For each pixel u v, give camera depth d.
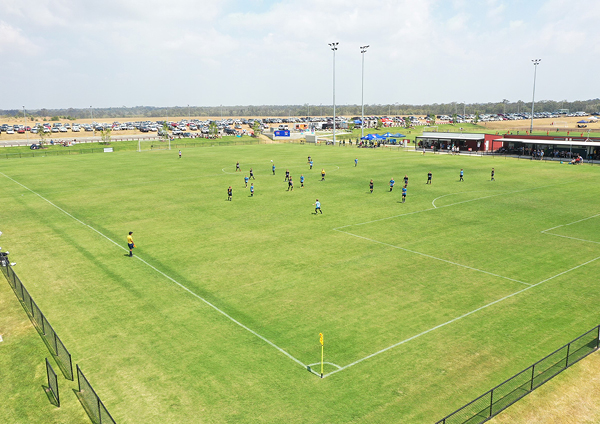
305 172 81.69
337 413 17.50
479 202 55.69
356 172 81.06
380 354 21.70
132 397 18.62
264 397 18.53
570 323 24.70
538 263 34.16
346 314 25.95
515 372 20.14
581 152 97.31
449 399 18.30
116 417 17.38
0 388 19.66
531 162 94.06
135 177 77.62
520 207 52.88
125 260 35.66
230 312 26.41
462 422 16.91
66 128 198.62
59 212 52.34
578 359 21.12
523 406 17.98
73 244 40.09
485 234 41.88
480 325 24.50
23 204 56.94
